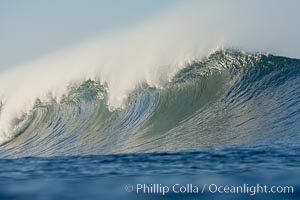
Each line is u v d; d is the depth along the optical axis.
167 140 85.38
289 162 58.41
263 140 77.12
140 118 102.38
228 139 80.06
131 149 81.00
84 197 44.09
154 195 44.88
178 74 110.44
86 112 108.50
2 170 59.94
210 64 111.12
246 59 110.62
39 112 113.06
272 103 98.56
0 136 111.12
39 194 45.03
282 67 108.50
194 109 100.88
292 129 83.25
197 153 69.94
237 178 50.88
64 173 56.31
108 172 56.38
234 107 98.94
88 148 88.50
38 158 74.88
